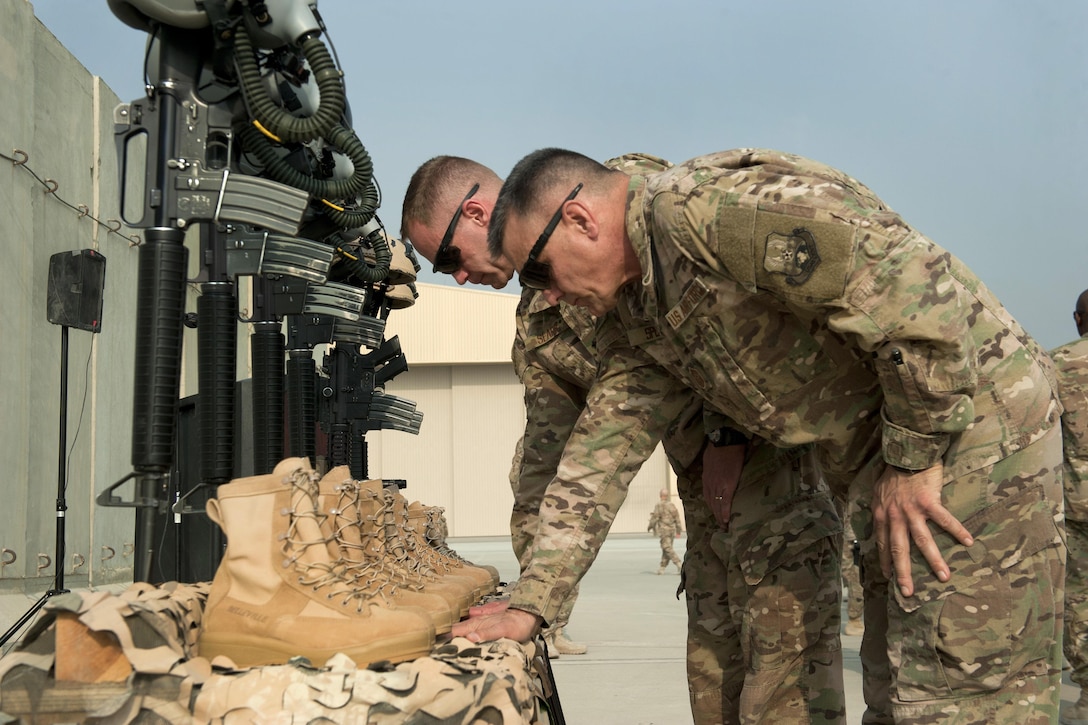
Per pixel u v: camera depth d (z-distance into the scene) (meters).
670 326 2.12
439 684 1.37
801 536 2.78
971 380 1.86
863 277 1.82
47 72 7.18
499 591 2.95
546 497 2.31
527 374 3.05
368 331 4.24
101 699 1.33
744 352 2.09
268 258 2.43
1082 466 4.46
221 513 1.66
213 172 1.92
